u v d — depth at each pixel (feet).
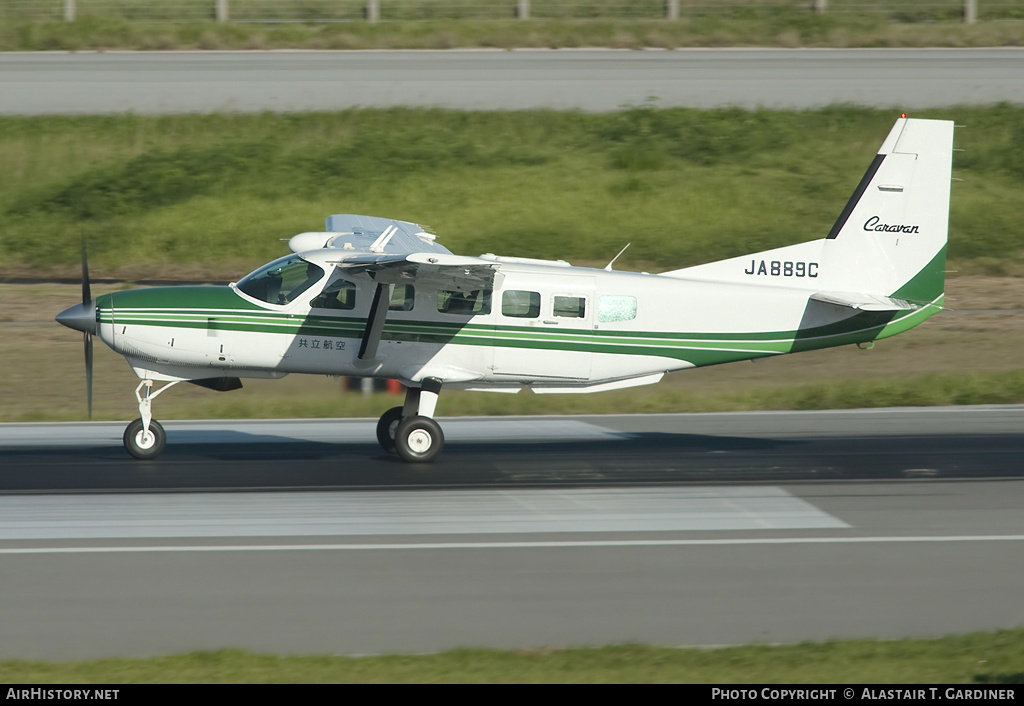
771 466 170.09
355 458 172.96
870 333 178.40
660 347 173.27
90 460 168.66
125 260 324.80
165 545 124.47
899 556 123.75
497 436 192.03
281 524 133.90
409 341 167.94
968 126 397.39
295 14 506.48
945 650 95.25
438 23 488.44
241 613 103.91
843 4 524.52
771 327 175.52
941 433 196.75
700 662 92.43
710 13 517.96
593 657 93.30
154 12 504.02
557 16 511.40
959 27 493.77
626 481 159.43
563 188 363.97
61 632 98.73
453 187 362.53
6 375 237.45
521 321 169.27
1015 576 117.08
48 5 499.10
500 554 122.93
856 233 177.17
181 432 193.67
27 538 126.21
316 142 381.60
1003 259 334.24
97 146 375.25
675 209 355.15
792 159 381.40
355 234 190.19
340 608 105.60
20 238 332.19
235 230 338.75
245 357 166.91
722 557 122.83
